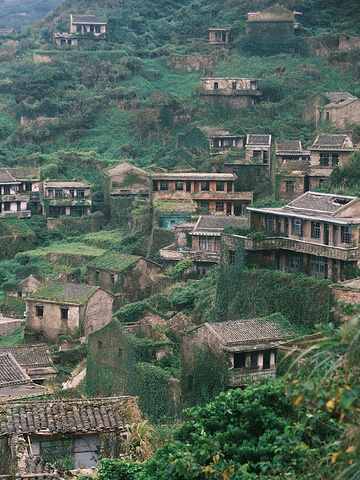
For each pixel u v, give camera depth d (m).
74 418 35.25
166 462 29.36
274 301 66.56
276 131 135.75
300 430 27.55
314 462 25.66
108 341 71.06
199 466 27.09
